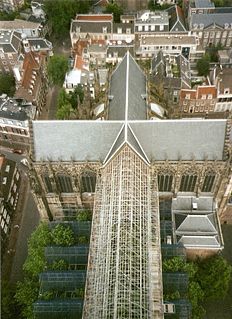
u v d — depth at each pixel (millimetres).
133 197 91188
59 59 162875
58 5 191625
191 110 158875
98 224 89312
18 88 154125
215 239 101750
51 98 170500
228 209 115688
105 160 103312
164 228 105750
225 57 176750
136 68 122812
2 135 153000
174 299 91438
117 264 75875
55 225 109688
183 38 178625
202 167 101500
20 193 135125
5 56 170000
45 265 102000
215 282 98938
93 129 100875
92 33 185625
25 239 123000
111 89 122625
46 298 93625
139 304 70875
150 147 102125
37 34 190375
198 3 191125
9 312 98688
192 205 108812
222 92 150875
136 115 108250
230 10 190250
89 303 74250
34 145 102438
